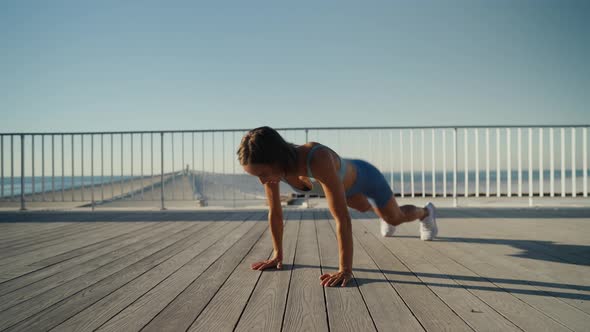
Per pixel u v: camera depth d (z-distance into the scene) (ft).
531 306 4.21
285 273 5.76
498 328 3.59
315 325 3.71
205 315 4.01
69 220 12.82
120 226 11.27
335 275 5.19
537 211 14.47
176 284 5.20
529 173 15.84
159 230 10.37
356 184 6.15
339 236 5.20
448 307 4.20
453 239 8.65
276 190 6.00
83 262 6.62
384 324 3.72
